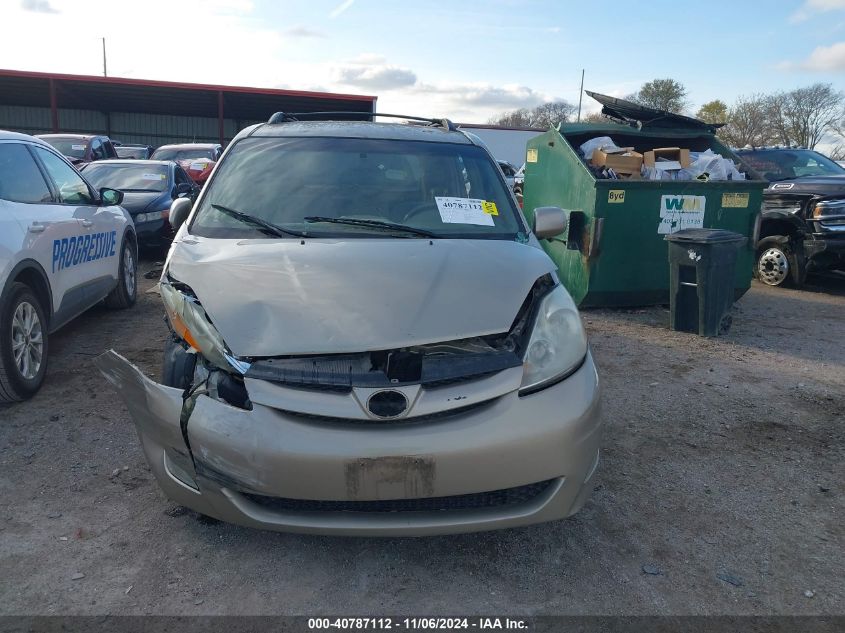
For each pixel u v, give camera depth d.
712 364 5.79
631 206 7.09
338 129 4.38
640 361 5.82
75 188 5.87
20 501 3.34
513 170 21.95
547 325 2.96
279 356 2.67
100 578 2.79
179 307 2.95
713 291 6.52
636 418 4.61
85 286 5.68
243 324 2.77
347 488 2.54
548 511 2.75
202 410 2.66
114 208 6.85
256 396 2.60
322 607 2.67
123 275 6.99
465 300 2.93
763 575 2.95
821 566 3.02
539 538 3.17
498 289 3.04
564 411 2.73
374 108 34.53
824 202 8.75
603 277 7.23
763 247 9.58
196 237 3.54
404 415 2.56
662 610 2.71
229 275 3.04
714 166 7.86
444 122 4.87
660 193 7.12
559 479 2.74
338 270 3.06
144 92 32.56
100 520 3.20
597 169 7.77
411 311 2.83
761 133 50.09
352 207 3.77
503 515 2.68
